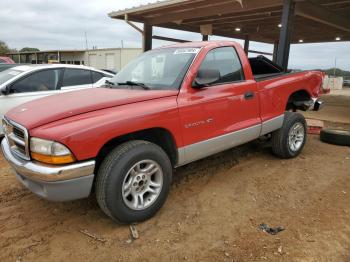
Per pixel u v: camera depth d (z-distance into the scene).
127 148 2.94
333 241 2.87
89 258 2.66
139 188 3.12
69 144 2.60
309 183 4.16
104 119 2.81
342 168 4.73
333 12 10.27
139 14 11.06
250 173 4.48
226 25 14.41
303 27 14.41
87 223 3.19
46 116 2.79
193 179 4.26
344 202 3.63
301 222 3.19
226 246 2.81
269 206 3.54
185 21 13.01
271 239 2.90
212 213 3.38
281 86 4.67
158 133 3.38
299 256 2.66
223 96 3.77
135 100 3.11
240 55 4.21
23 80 6.05
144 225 3.14
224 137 3.84
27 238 2.93
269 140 5.13
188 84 3.47
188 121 3.41
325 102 14.38
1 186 4.05
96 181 2.92
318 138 6.55
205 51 3.72
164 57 3.96
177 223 3.18
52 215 3.34
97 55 31.95
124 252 2.73
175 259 2.64
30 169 2.68
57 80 6.53
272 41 19.88
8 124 3.20
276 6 9.22
